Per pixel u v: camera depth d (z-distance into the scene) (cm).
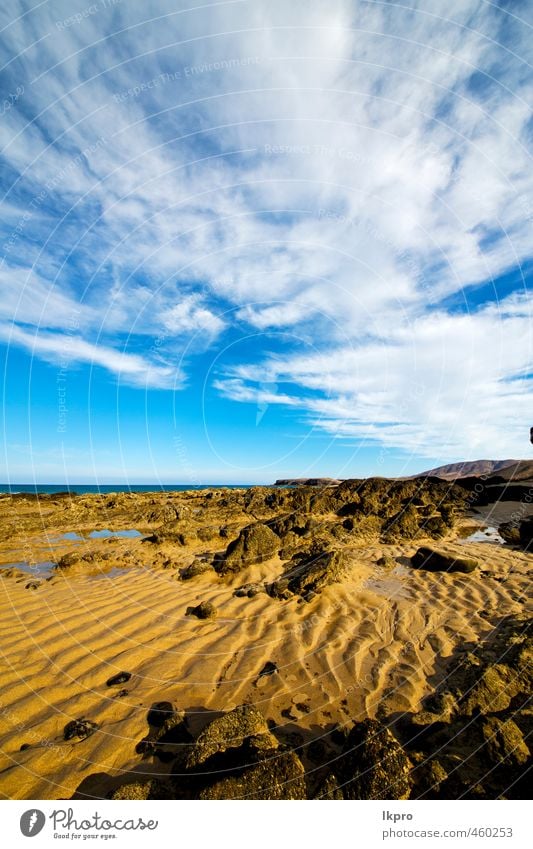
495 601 624
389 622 562
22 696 393
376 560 873
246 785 290
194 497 2245
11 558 908
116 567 834
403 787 293
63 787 300
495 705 373
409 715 373
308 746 339
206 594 674
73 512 1574
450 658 465
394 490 1650
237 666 457
